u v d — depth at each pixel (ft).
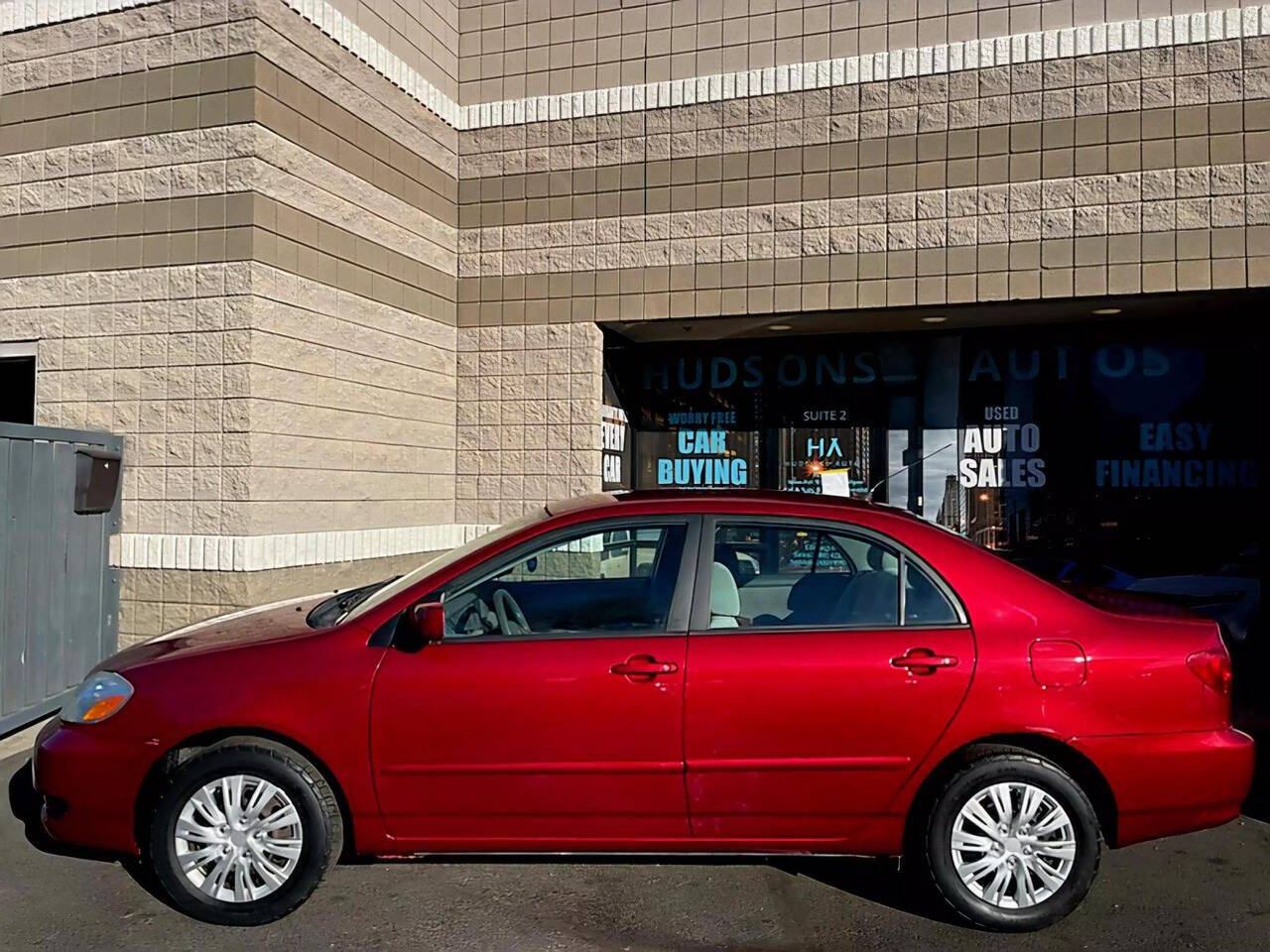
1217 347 28.91
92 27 25.71
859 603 12.82
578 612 12.92
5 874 13.84
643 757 12.29
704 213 29.55
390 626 12.78
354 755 12.29
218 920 12.26
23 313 26.25
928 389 31.32
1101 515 29.71
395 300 29.27
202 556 23.99
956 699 12.17
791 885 13.58
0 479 19.60
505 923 12.41
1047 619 12.55
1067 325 30.07
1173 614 13.20
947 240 27.43
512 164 31.63
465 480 32.07
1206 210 25.49
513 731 12.30
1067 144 26.53
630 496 14.29
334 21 26.81
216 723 12.26
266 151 24.50
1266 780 17.78
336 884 13.55
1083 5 26.73
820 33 28.86
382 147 28.73
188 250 24.62
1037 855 12.11
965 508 30.86
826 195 28.45
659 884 13.58
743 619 12.80
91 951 11.69
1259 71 25.18
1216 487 28.81
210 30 24.59
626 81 30.66
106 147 25.52
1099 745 12.13
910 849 12.55
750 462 32.78
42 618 20.94
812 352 32.35
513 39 31.89
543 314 31.24
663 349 33.65
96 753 12.46
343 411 27.17
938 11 27.84
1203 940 12.01
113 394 25.22
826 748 12.26
